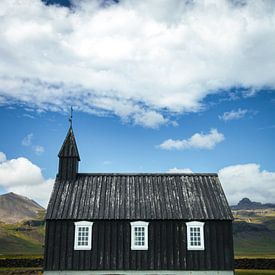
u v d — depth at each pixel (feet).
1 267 183.62
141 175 134.41
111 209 118.62
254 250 492.13
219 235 116.78
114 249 114.73
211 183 131.03
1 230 594.65
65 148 133.59
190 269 113.70
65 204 120.16
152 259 114.11
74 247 114.73
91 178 132.05
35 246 535.60
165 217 116.06
